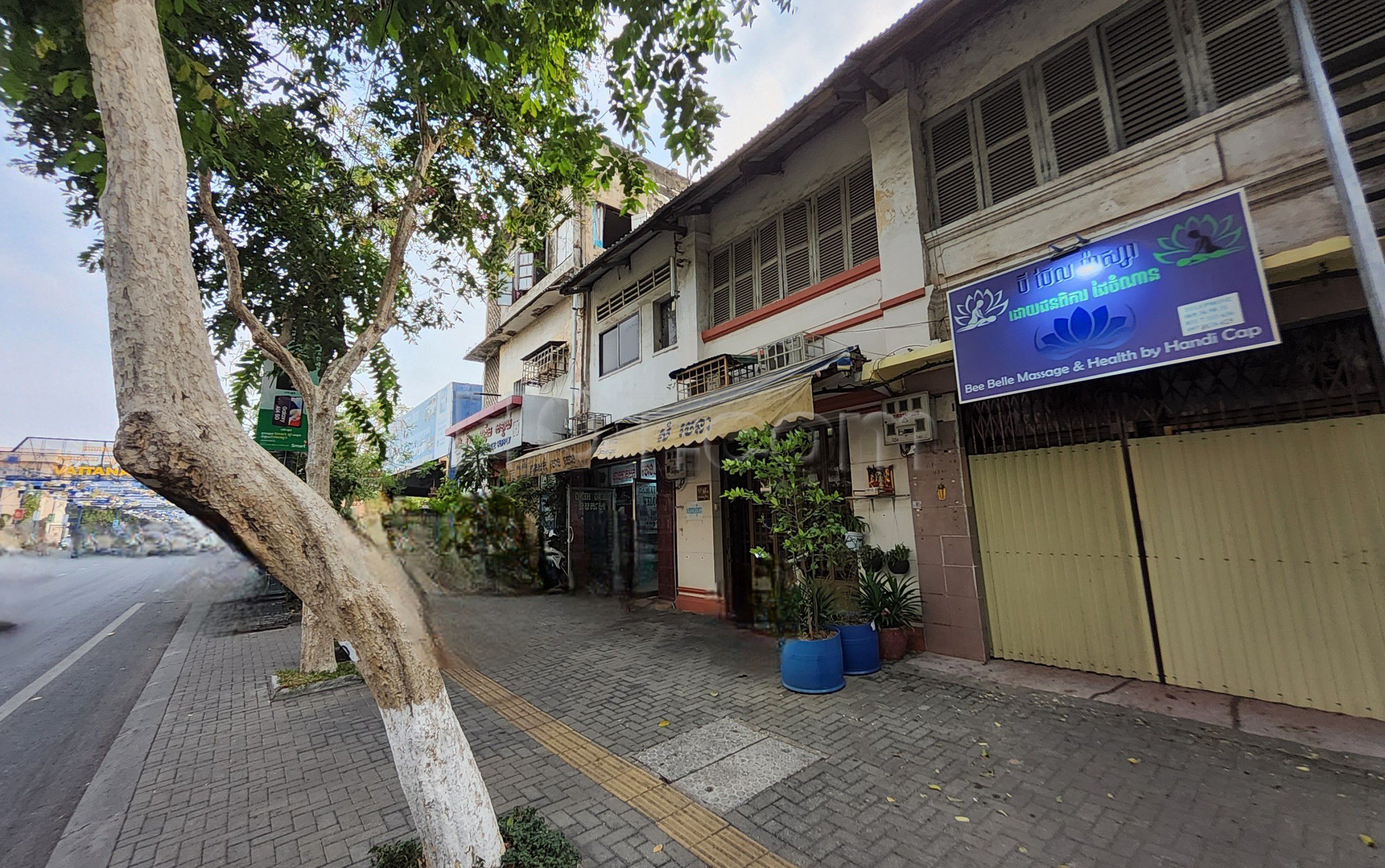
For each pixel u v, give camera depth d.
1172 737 3.98
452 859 2.43
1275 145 4.24
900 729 4.37
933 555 6.09
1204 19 4.75
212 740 4.87
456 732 2.60
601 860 2.98
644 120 4.88
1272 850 2.81
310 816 3.57
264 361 7.81
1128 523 5.07
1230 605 4.54
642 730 4.65
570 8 5.24
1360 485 4.03
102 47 2.23
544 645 7.15
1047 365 4.72
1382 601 3.92
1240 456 4.54
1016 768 3.72
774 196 8.50
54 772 4.56
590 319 12.80
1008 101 5.92
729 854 3.01
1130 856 2.84
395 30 4.50
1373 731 3.81
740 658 6.55
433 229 8.30
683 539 9.41
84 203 5.74
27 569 25.36
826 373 5.96
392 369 8.66
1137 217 4.89
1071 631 5.34
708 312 9.55
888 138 6.71
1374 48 3.85
